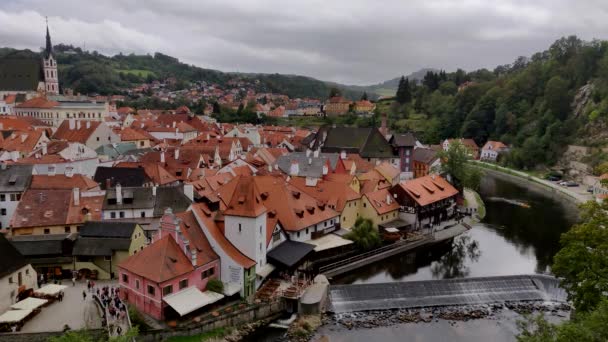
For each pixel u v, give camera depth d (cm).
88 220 8319
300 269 8419
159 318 6212
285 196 9188
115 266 7512
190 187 9456
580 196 16438
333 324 7144
